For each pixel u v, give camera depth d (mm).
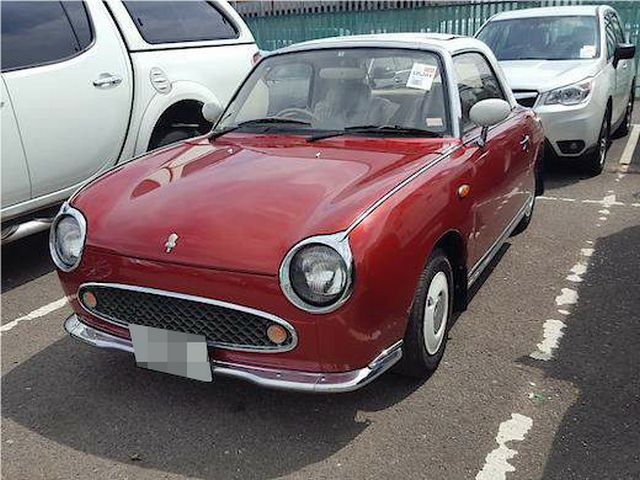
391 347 2807
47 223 4773
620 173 7168
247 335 2666
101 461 2766
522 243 5121
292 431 2902
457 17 12711
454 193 3170
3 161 4387
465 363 3398
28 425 3020
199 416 3033
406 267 2746
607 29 7824
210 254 2631
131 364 3506
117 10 5230
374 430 2889
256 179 3043
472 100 3922
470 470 2629
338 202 2732
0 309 4289
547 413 2965
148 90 5320
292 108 3926
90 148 4953
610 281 4367
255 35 14445
